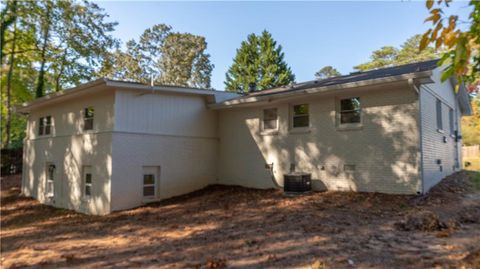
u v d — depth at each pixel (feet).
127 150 40.98
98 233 29.07
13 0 66.80
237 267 16.51
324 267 15.43
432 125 36.58
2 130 97.60
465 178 41.47
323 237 20.93
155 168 43.98
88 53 79.51
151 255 20.12
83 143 45.01
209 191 46.09
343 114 38.19
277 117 44.34
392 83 32.53
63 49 81.00
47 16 72.18
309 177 39.14
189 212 34.71
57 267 19.06
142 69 127.34
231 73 139.44
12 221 40.96
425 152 33.45
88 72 84.17
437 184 36.17
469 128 90.58
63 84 85.25
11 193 60.18
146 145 42.83
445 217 24.12
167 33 132.77
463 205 27.91
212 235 24.12
